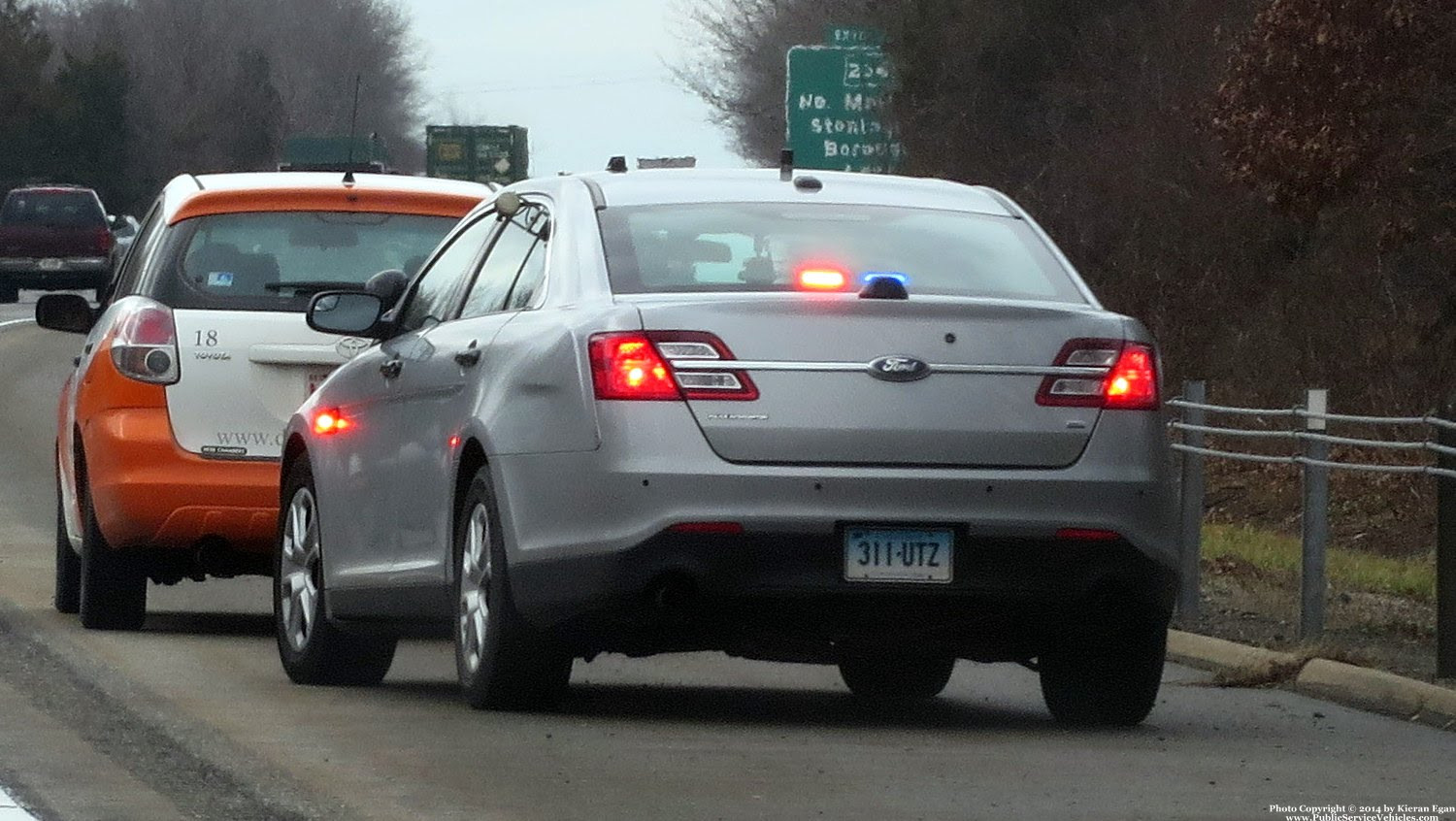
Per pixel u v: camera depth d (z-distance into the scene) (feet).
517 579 63.41
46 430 207.51
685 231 66.44
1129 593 63.26
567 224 67.41
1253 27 145.89
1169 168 205.36
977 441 62.13
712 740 62.64
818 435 61.46
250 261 88.07
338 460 75.05
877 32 268.41
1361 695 77.00
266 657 81.66
